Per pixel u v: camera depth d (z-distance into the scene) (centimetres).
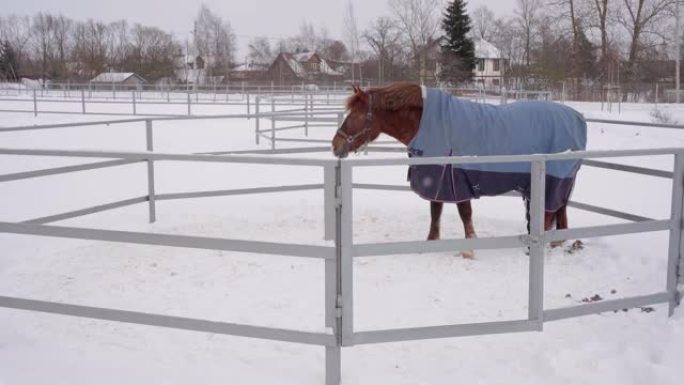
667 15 3997
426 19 4619
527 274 511
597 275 507
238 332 326
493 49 5378
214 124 2067
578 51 4219
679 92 3225
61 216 592
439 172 519
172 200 824
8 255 568
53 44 6788
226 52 6619
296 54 6656
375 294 463
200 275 507
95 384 327
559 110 537
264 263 538
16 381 329
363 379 332
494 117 524
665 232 641
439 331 328
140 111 2700
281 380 331
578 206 636
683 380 326
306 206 768
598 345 370
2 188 934
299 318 414
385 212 727
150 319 340
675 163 401
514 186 526
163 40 6781
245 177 1030
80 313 354
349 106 540
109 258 557
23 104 3173
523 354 363
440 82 4372
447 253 568
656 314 419
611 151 378
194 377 335
